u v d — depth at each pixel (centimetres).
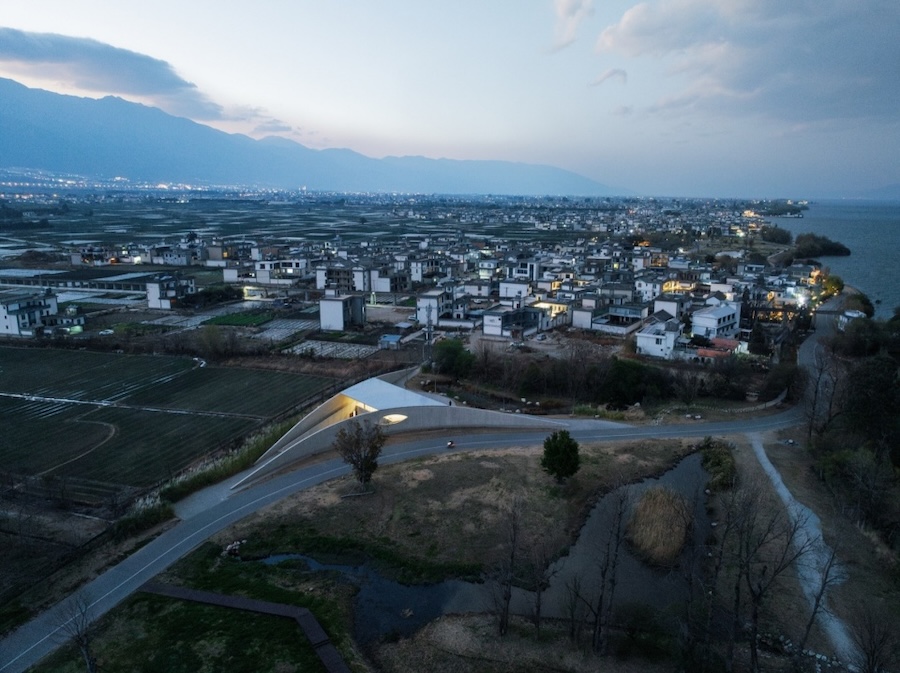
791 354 10544
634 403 8431
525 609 4069
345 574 4438
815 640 3706
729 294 13462
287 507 5347
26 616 3884
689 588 4184
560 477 5656
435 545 4772
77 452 6600
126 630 3766
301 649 3616
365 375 9369
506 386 9069
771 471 5956
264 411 7925
